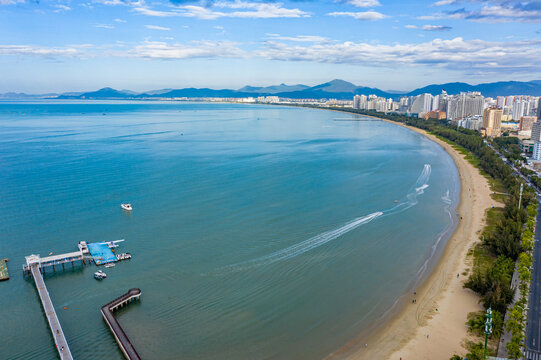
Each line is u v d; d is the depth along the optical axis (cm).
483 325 10538
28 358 9994
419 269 14262
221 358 9831
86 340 10562
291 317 11438
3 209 19762
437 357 9819
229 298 12350
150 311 11719
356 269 14200
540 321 11019
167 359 9806
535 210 19475
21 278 13688
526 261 13500
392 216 19550
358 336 10662
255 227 17725
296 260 14750
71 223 17988
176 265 14325
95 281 13388
